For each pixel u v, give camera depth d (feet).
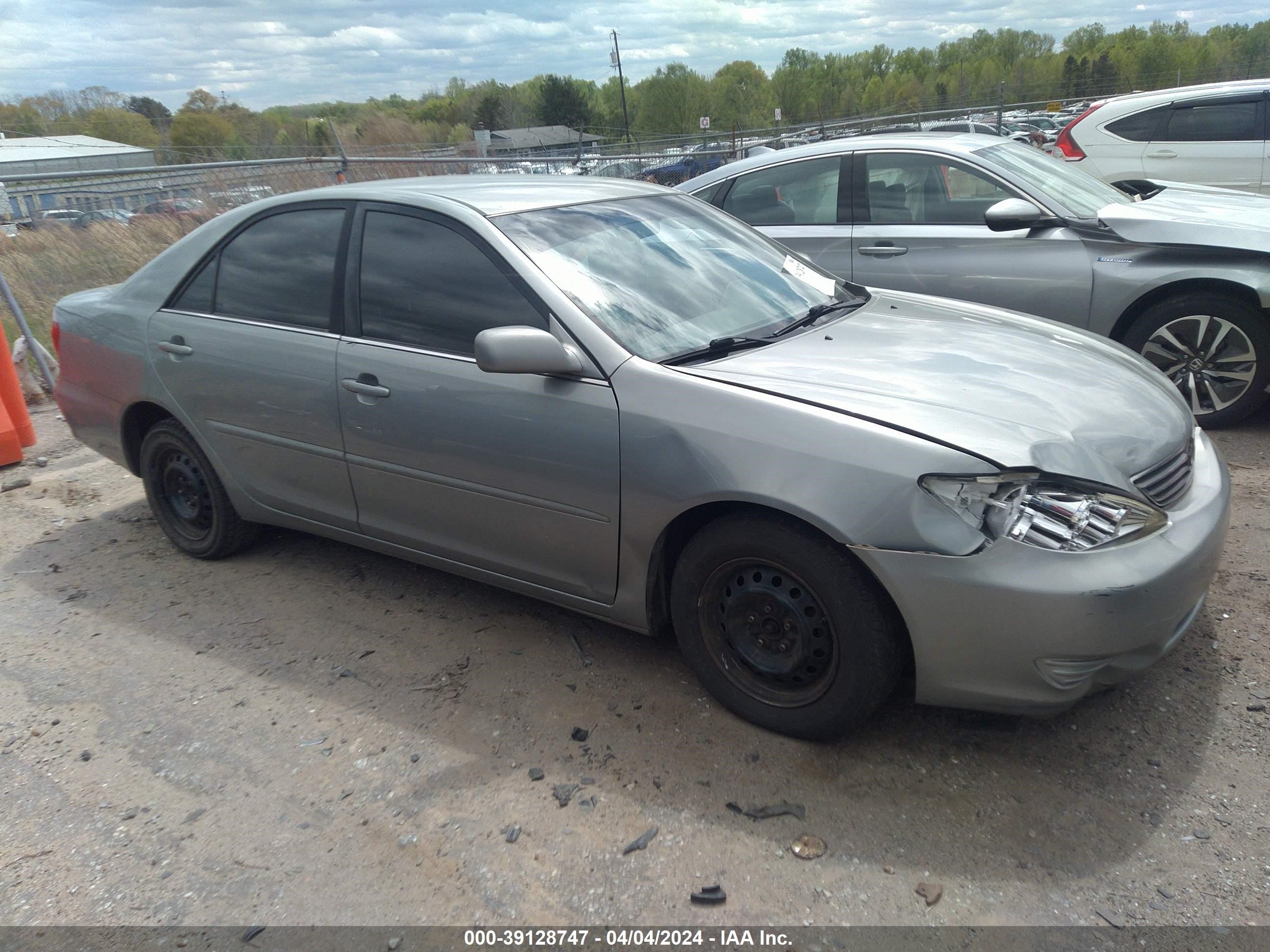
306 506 12.55
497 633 11.73
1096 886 7.45
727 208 20.47
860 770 8.91
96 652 11.89
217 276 13.03
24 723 10.45
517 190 11.95
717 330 10.45
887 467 8.12
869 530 8.10
